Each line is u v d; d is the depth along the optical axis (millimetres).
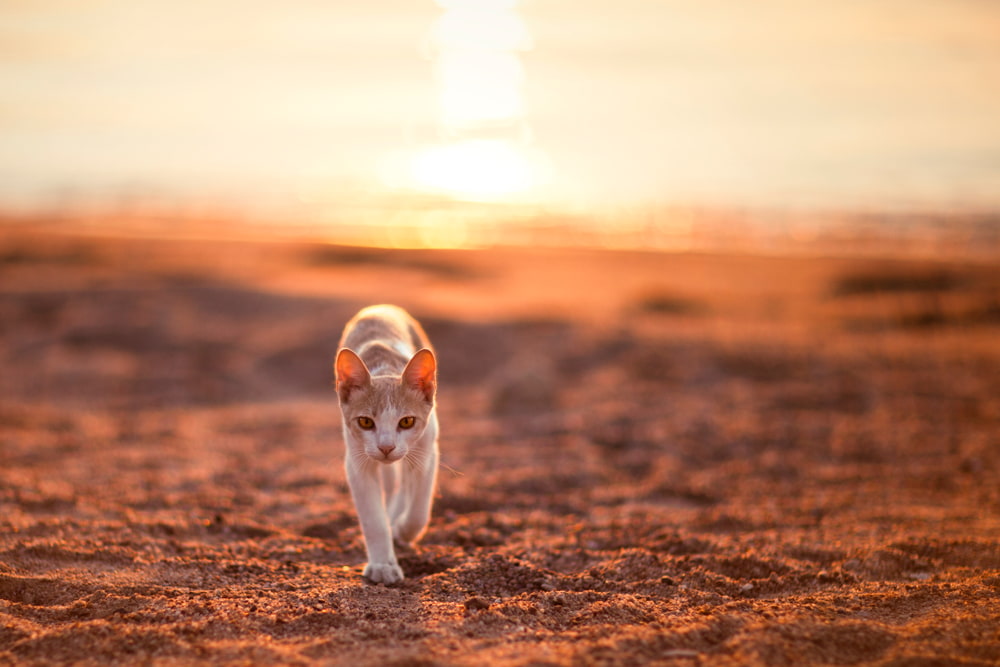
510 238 26594
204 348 15070
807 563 5805
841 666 3941
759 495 8031
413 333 6855
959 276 20797
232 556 5824
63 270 20969
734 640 4141
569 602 4938
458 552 6113
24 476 8195
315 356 14820
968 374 13227
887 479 8523
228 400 12859
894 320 17625
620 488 8297
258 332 16031
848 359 14117
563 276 21781
